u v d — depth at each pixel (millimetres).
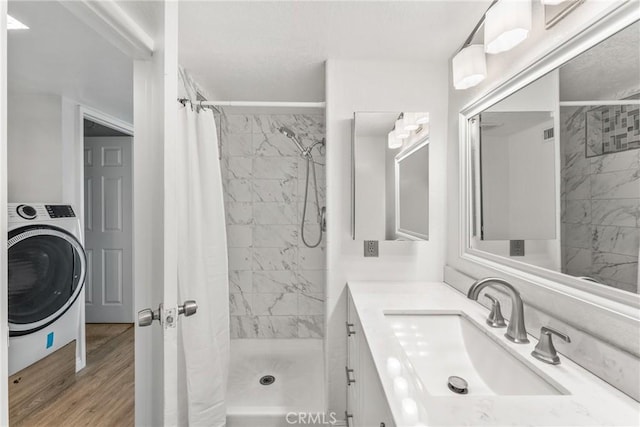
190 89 1833
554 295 910
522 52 1088
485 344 1048
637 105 687
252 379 2064
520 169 1115
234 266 2521
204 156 1615
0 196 555
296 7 1239
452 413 622
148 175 1346
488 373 1000
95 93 2219
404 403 652
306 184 2355
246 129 2512
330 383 1710
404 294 1484
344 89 1717
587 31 807
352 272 1747
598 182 793
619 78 730
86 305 3086
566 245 898
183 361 1487
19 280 1918
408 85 1730
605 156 771
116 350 2561
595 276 800
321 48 1569
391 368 796
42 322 1986
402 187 1708
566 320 866
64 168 2291
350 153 1733
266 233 2525
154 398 1126
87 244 3088
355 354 1344
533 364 811
